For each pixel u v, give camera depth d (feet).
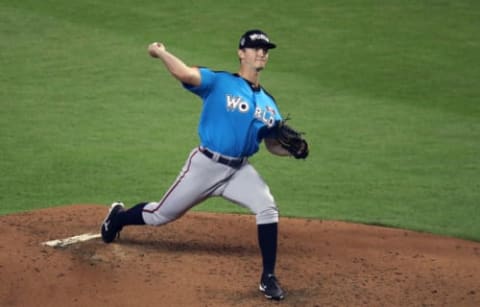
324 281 87.25
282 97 169.99
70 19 209.26
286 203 119.44
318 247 98.37
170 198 87.30
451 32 208.33
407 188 126.82
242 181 85.71
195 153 86.12
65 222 102.73
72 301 80.53
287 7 221.25
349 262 93.30
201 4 221.66
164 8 218.59
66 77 176.96
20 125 149.79
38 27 203.62
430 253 98.22
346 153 142.00
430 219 114.01
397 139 149.38
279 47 197.77
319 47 198.39
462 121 159.63
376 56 193.98
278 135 84.38
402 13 219.41
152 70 183.11
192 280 85.35
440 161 139.03
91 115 156.87
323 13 218.18
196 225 104.32
